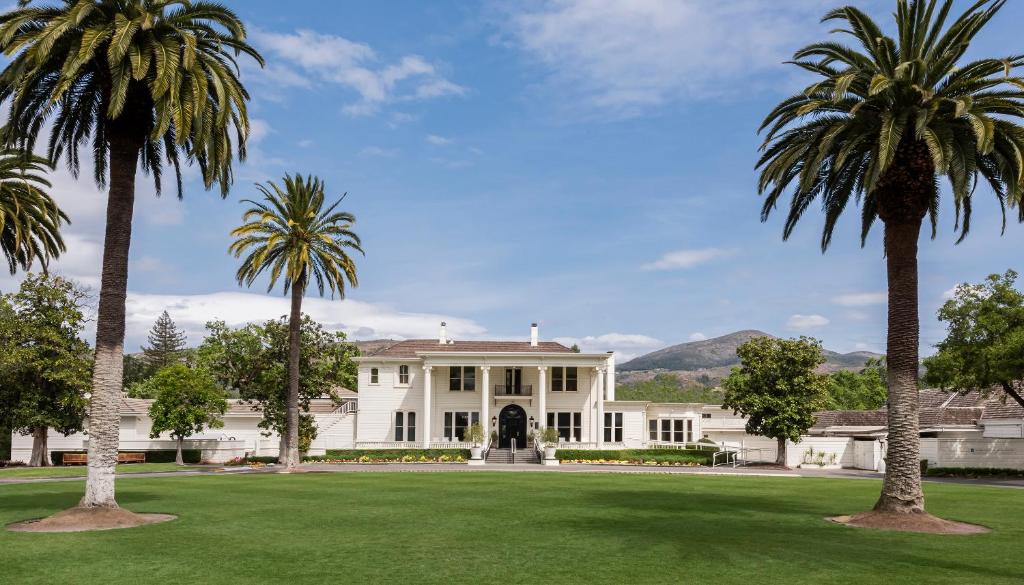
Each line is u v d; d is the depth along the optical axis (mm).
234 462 55812
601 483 35750
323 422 63531
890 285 22797
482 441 58438
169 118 20891
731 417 73812
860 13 21891
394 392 64812
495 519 21578
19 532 18891
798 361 54906
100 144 25594
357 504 25484
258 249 43906
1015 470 45719
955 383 44844
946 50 21828
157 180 27094
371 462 57125
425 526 20078
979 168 23250
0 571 14109
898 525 20531
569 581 13336
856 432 65875
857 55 22219
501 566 14617
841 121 22547
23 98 21844
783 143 24969
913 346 22234
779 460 56438
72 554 15805
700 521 21359
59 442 57812
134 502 25719
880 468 53500
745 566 14727
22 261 36000
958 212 21266
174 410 52031
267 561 15070
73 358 49781
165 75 20672
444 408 64625
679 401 76438
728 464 57969
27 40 20484
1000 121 20766
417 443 60906
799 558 15609
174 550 16297
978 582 13492
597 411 63281
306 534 18594
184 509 23812
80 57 19812
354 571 14125
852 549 16797
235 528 19594
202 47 23531
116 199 22328
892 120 20953
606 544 17188
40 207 33000
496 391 64875
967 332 43500
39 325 49531
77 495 28000
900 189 22453
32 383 50156
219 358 55188
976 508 25594
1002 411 51875
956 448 48375
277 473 43031
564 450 58562
